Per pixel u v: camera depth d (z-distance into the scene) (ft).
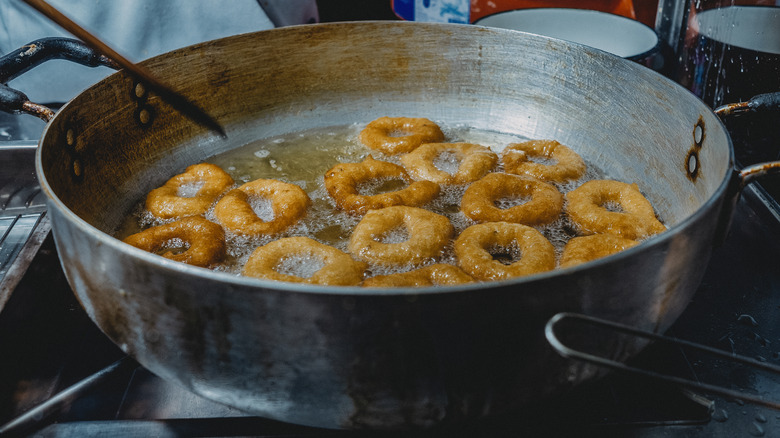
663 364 1.94
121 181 2.32
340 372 1.58
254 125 2.62
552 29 3.08
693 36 3.05
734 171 1.76
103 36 3.23
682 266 1.68
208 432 1.80
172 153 2.47
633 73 2.34
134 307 1.64
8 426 1.76
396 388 1.59
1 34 3.16
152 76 2.30
